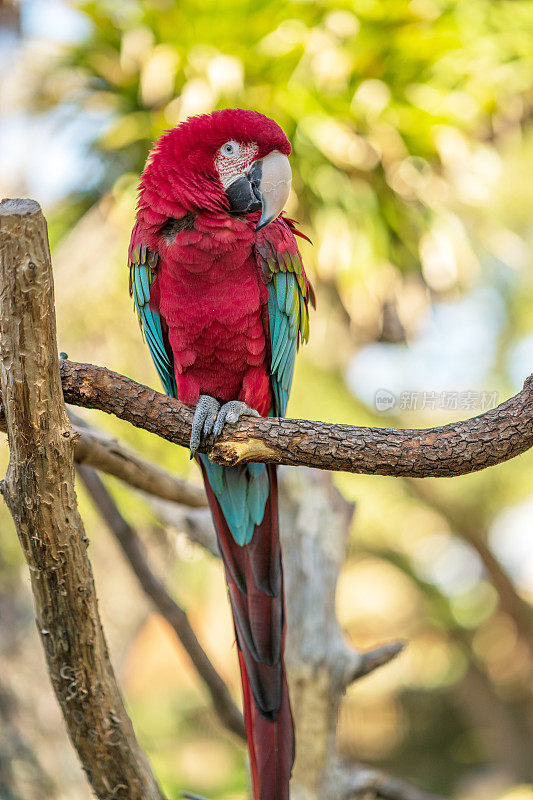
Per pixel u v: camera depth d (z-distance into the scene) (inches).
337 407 440.1
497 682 707.4
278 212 216.5
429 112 322.3
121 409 171.9
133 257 220.8
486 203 355.9
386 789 267.6
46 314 145.2
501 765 701.9
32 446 153.1
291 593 249.8
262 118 219.0
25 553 163.5
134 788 181.9
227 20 308.8
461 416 460.1
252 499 209.8
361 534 612.7
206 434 171.6
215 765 738.2
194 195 206.4
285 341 225.1
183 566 399.5
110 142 327.3
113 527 262.8
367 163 322.3
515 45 342.3
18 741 346.9
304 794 240.4
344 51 314.3
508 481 578.2
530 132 440.8
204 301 207.9
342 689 247.1
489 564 638.5
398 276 339.9
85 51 336.2
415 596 771.4
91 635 170.9
